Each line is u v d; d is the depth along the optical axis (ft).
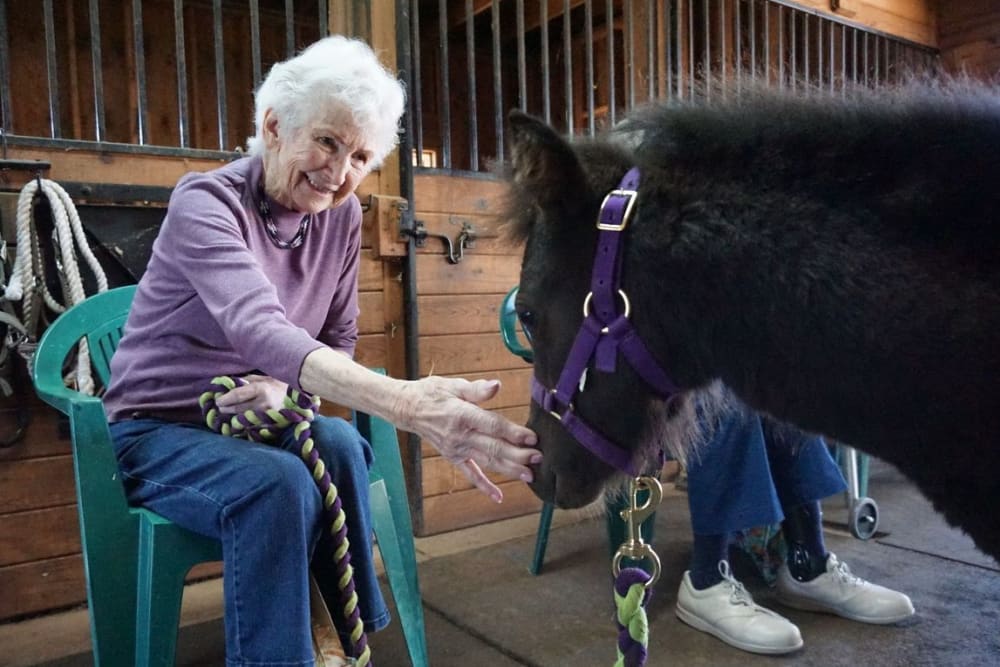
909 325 2.54
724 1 9.96
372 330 7.56
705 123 3.00
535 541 7.63
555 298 3.19
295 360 3.24
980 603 5.87
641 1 9.56
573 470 3.27
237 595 3.43
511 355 8.41
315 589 3.81
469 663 5.13
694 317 2.92
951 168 2.56
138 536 3.82
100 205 6.07
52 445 6.07
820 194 2.77
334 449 4.10
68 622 5.98
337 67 4.03
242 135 15.31
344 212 4.83
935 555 6.90
